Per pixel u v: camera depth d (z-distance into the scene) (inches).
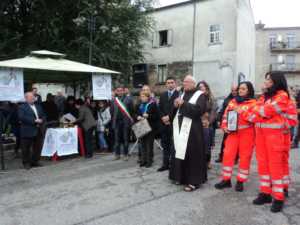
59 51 556.4
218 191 198.1
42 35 554.6
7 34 542.9
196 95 202.2
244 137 193.5
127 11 626.5
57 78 429.7
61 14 564.1
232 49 735.1
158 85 865.5
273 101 163.2
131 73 631.8
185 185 209.2
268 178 173.5
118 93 313.0
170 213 162.6
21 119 276.1
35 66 296.0
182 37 824.3
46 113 345.4
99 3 578.2
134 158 318.0
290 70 1456.7
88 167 278.2
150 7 671.1
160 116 253.0
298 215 158.9
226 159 203.8
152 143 271.4
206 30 779.4
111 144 364.5
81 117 327.3
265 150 171.6
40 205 179.3
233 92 269.1
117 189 205.8
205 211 164.7
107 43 593.0
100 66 579.5
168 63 850.1
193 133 200.4
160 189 203.9
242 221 151.8
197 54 796.0
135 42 660.1
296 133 366.9
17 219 159.6
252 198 184.5
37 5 548.7
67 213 165.9
